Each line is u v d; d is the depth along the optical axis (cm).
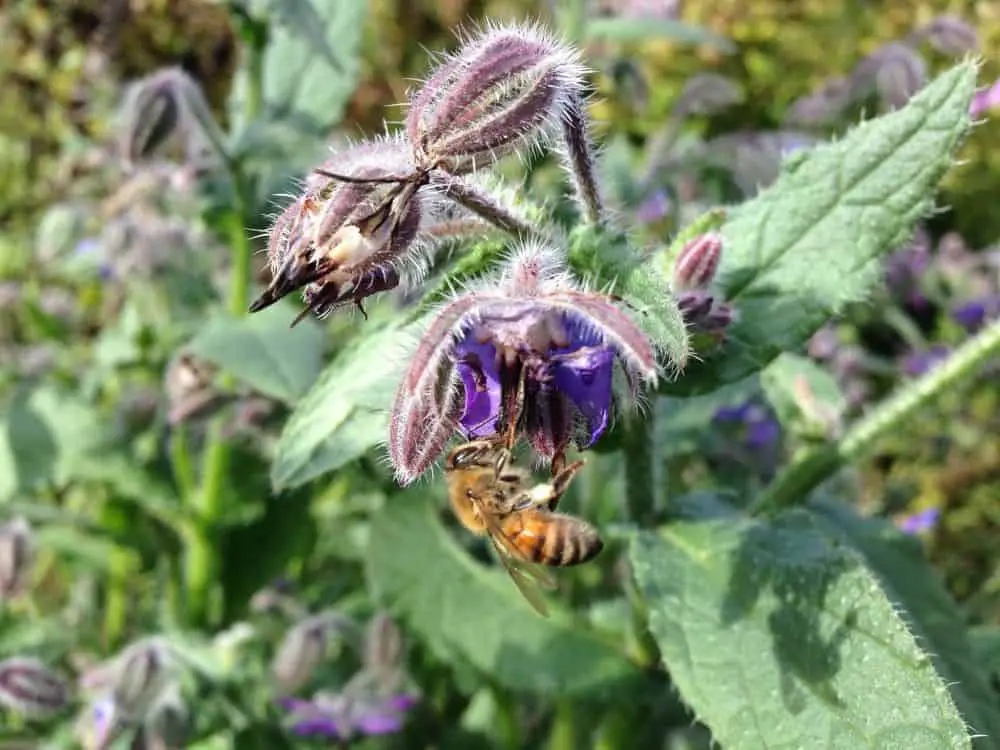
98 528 11
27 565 11
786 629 6
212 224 11
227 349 9
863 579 6
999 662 8
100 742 10
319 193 6
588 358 6
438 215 7
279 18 10
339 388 7
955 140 7
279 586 13
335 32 11
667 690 8
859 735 6
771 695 6
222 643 10
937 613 8
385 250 6
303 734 10
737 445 12
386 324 7
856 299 7
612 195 10
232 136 11
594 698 8
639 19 13
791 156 7
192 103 10
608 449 7
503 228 7
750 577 7
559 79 6
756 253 7
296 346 9
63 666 12
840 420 9
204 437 13
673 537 7
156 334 13
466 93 6
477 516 7
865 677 6
